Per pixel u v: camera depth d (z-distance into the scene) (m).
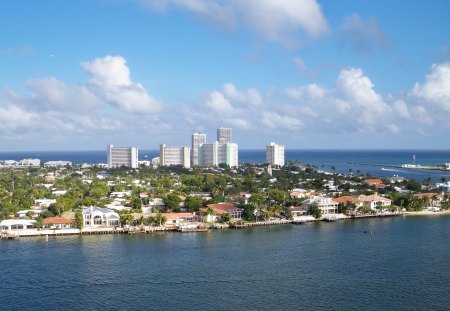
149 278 179.38
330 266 193.50
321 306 152.12
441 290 165.12
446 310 148.50
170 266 194.62
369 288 167.25
